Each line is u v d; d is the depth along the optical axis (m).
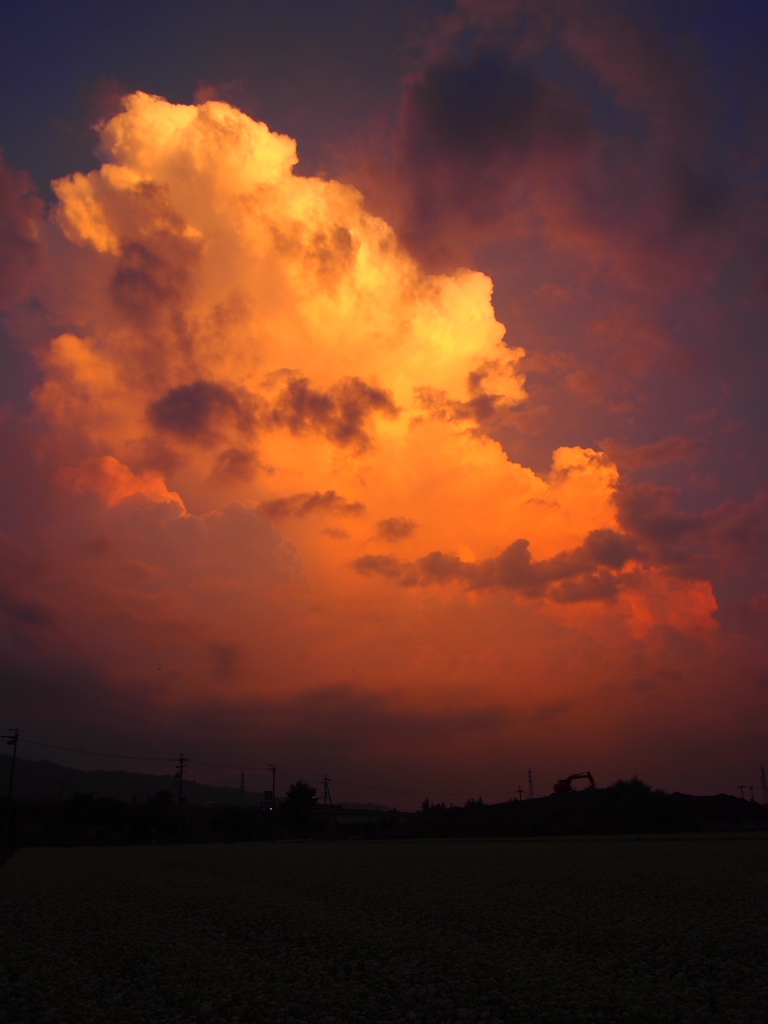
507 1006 14.41
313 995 15.29
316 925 23.66
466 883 35.16
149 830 124.94
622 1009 13.77
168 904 29.91
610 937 20.00
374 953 19.34
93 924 25.11
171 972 17.72
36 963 19.08
